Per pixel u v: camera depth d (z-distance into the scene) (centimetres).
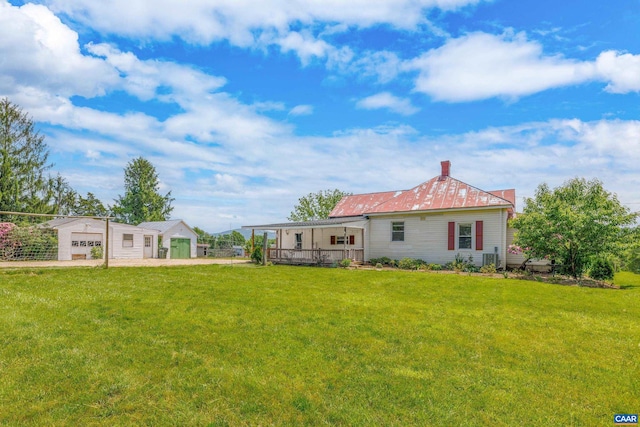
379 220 2028
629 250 1248
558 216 1316
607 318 725
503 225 1677
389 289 1034
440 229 1841
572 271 1360
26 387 373
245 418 331
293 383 401
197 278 1179
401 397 374
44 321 599
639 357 507
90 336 532
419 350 513
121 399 356
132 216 4622
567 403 373
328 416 337
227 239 4178
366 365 457
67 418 321
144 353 473
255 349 501
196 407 347
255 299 832
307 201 3675
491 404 365
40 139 3195
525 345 546
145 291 905
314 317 678
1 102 3028
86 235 2455
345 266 1752
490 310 776
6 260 1998
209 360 457
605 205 1273
